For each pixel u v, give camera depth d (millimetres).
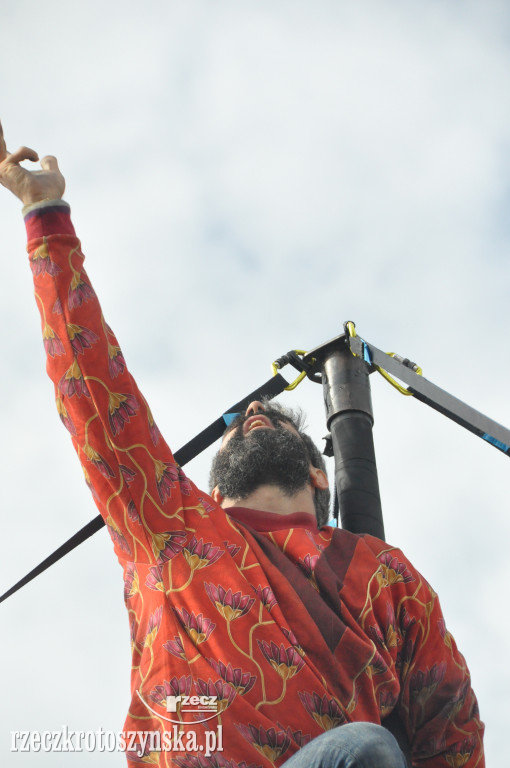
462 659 7414
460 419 9445
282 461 8016
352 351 9680
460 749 7152
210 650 6328
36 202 7105
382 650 6879
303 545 7180
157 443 6895
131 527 6805
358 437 9203
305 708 6207
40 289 6910
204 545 6789
